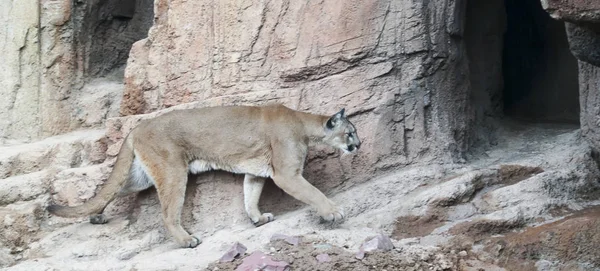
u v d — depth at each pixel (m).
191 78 9.32
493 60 10.49
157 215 8.68
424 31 8.56
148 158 8.31
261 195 8.74
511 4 12.42
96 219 8.73
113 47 11.65
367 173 8.65
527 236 7.38
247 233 7.96
